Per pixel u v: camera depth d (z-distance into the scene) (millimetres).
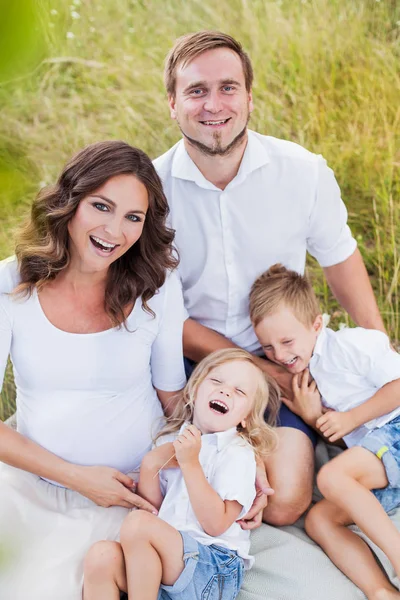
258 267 2168
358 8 3631
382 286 3004
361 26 3576
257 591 1746
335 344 2076
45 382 1783
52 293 1766
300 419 2115
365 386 2037
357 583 1758
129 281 1802
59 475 1749
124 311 1821
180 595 1603
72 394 1805
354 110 3395
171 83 1970
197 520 1735
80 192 1638
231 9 3734
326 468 1846
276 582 1765
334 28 3580
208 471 1818
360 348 2025
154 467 1840
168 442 1896
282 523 1968
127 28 3775
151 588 1561
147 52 3691
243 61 1933
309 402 2074
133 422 1874
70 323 1768
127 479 1819
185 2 3775
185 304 2256
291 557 1822
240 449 1830
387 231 3104
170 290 1917
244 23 3631
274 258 2166
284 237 2137
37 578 1594
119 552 1586
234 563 1669
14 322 1751
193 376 2006
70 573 1609
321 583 1755
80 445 1810
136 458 1912
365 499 1782
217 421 1896
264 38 3592
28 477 1815
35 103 3525
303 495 1963
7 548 384
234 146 1935
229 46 1891
